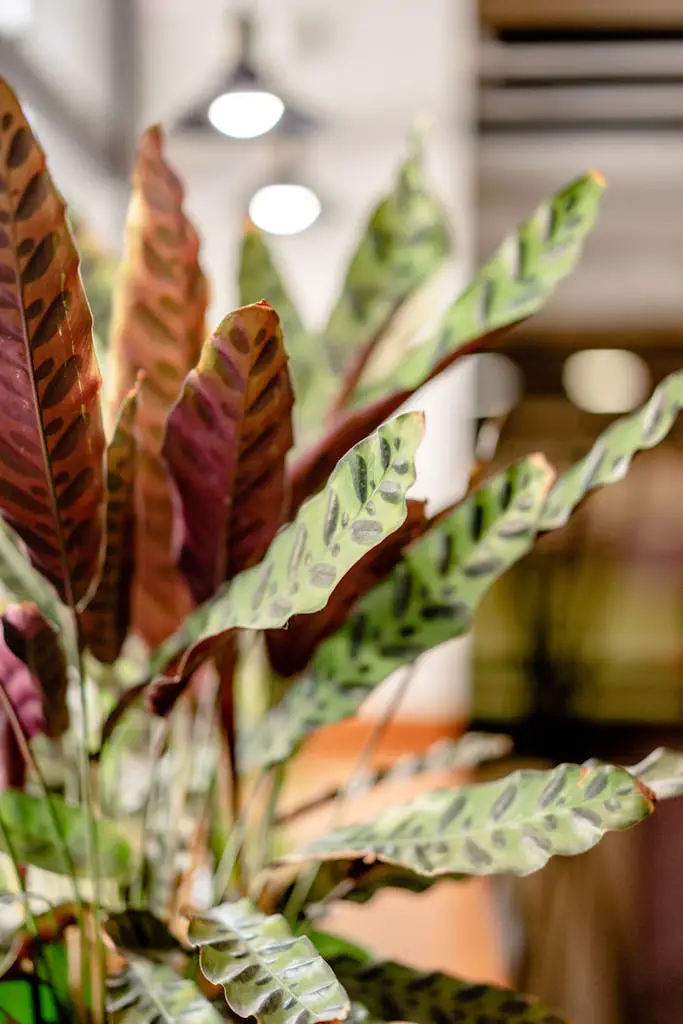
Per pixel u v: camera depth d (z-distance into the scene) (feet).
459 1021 3.56
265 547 3.55
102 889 3.77
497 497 3.72
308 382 4.19
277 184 16.30
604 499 14.30
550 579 12.65
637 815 3.30
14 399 3.28
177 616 3.81
